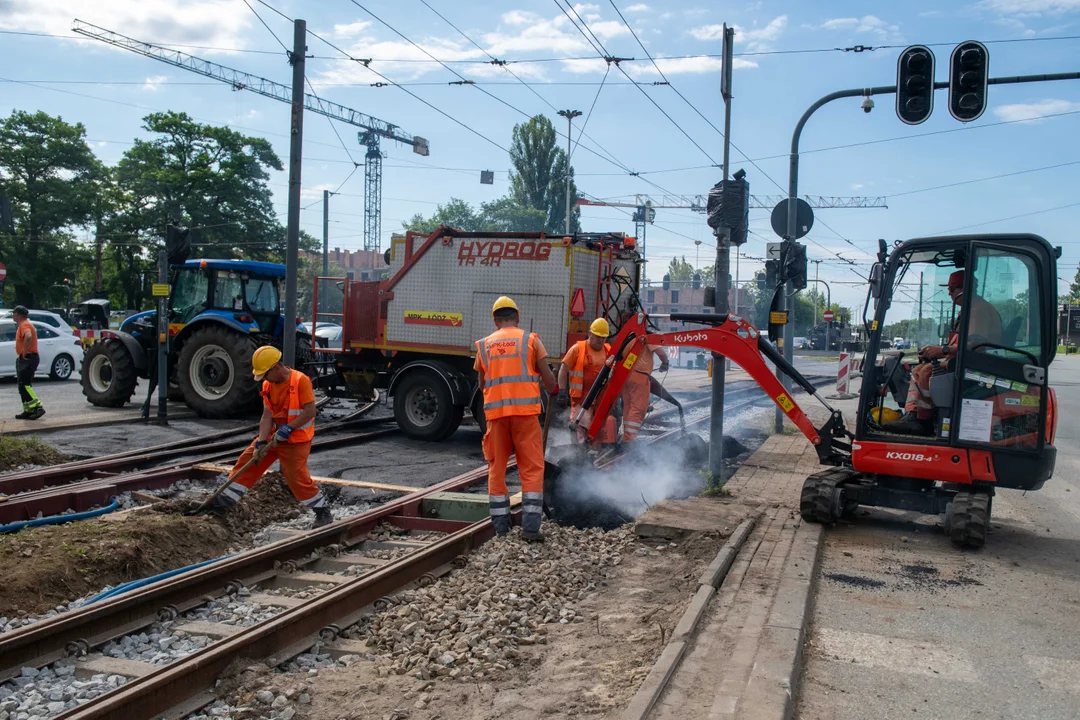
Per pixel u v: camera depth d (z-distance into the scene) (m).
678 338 8.55
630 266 13.41
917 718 3.99
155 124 50.34
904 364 7.80
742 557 6.36
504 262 12.21
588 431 8.85
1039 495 9.78
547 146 53.47
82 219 50.19
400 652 4.65
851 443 8.03
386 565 5.73
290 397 7.11
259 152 53.25
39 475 8.45
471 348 12.47
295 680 4.20
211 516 7.05
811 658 4.70
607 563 6.48
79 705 3.79
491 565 6.19
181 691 3.94
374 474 9.88
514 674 4.38
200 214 50.16
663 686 3.99
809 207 13.15
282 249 53.88
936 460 7.31
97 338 15.23
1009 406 7.11
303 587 5.84
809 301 95.31
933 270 7.69
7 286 49.16
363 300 13.52
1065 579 6.29
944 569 6.48
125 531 6.24
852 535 7.50
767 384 8.27
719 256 8.61
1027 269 7.10
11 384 19.62
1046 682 4.44
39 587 5.31
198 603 5.34
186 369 14.16
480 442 12.91
